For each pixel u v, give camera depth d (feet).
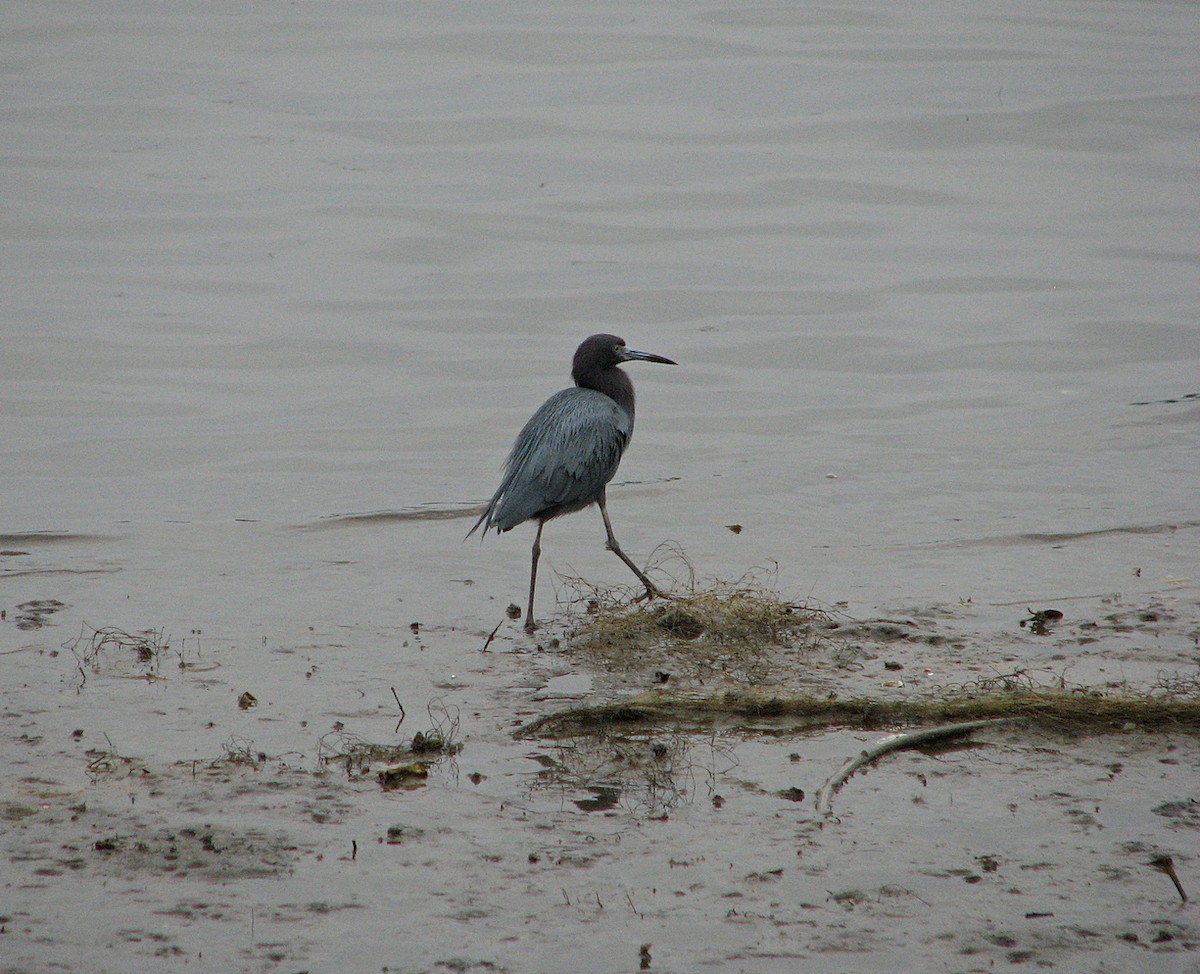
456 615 39.09
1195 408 59.52
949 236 84.79
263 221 85.71
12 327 68.80
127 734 30.09
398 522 48.26
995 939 22.21
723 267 79.66
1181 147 99.86
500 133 103.24
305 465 54.13
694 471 53.78
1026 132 103.09
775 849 25.17
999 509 48.60
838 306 73.97
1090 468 52.90
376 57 121.39
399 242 82.94
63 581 41.52
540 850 25.08
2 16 130.62
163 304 72.90
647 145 100.89
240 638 36.68
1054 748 29.55
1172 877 24.13
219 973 21.20
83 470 53.01
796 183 93.97
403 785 27.76
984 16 140.15
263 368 65.16
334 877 24.06
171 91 110.83
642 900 23.39
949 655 35.27
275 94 111.24
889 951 21.93
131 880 23.84
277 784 27.66
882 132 103.30
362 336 69.26
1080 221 87.10
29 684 32.99
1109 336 69.15
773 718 31.32
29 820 25.90
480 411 60.49
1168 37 130.11
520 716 31.48
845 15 139.85
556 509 40.70
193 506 49.37
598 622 37.78
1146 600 39.19
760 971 21.42
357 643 36.47
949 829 25.95
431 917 22.82
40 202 87.61
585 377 44.47
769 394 62.80
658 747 29.50
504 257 81.10
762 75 116.98
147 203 88.28
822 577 42.14
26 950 21.65
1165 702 31.19
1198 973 21.29
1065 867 24.48
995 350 67.67
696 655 35.55
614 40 127.03
